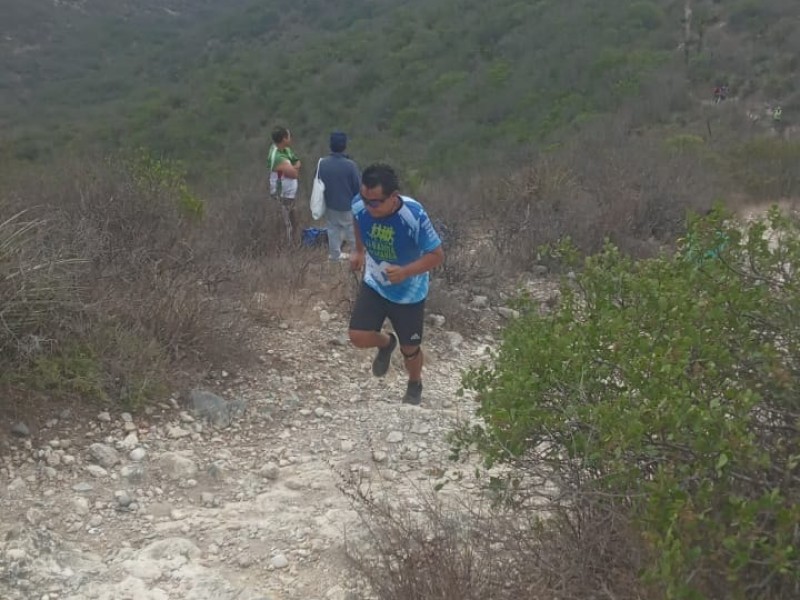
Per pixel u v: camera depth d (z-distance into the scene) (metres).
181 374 5.22
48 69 64.00
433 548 3.15
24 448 4.29
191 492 4.26
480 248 9.09
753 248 3.36
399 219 4.47
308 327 6.50
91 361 4.79
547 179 11.57
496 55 37.09
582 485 2.80
